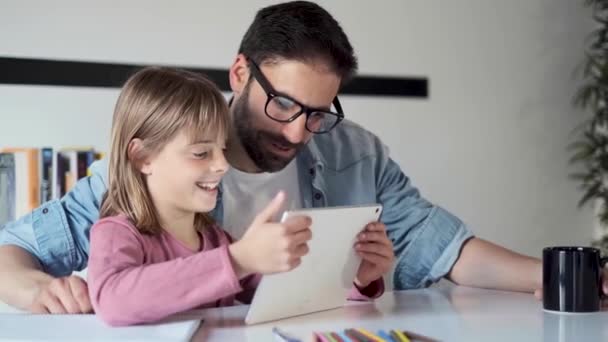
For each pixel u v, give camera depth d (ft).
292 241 2.75
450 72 9.36
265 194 4.39
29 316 3.02
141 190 3.29
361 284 3.54
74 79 8.05
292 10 3.79
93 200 4.10
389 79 9.10
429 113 9.29
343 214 3.07
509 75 9.60
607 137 9.58
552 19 9.77
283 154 4.05
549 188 9.81
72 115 8.05
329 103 3.83
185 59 8.40
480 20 9.46
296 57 3.67
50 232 4.00
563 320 3.02
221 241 3.74
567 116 9.86
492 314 3.17
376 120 9.07
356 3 8.98
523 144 9.68
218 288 2.76
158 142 3.20
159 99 3.21
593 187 9.66
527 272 3.86
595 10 9.91
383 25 9.08
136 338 2.55
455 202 9.42
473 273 4.13
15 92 7.89
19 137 7.91
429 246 4.36
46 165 7.49
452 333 2.75
